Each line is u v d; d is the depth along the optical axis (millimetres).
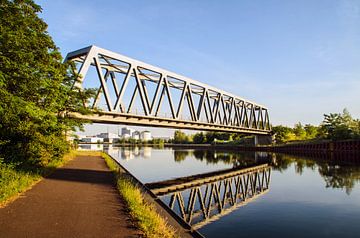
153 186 26109
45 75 15609
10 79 11969
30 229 8656
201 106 56219
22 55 11625
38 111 13703
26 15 13078
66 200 12500
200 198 20984
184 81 50750
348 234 13078
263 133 97688
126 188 14703
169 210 13109
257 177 33562
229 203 19562
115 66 41938
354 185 27062
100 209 11164
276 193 23484
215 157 70562
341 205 18922
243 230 13414
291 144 97875
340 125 90938
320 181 29875
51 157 26219
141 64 40875
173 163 51375
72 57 36031
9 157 16953
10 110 12391
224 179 31891
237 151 104500
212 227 13891
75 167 26141
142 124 43594
